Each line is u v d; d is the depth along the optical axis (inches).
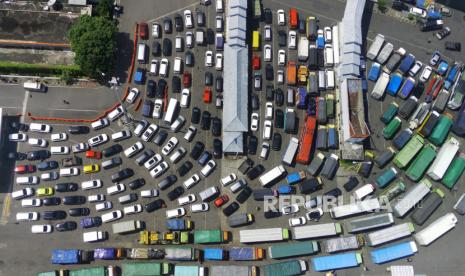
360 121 4281.5
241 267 4060.0
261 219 4269.2
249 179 4335.6
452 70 4665.4
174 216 4188.0
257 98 4475.9
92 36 4170.8
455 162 4446.4
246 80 4379.9
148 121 4389.8
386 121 4517.7
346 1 4798.2
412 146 4414.4
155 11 4640.8
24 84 4296.3
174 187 4279.0
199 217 4232.3
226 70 4387.3
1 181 4156.0
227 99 4320.9
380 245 4288.9
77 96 4389.8
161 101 4389.8
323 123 4471.0
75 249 4055.1
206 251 4082.2
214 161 4335.6
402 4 4825.3
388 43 4667.8
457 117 4571.9
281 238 4153.5
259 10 4626.0
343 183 4397.1
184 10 4670.3
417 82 4658.0
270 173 4284.0
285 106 4512.8
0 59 4397.1
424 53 4778.5
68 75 4362.7
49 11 4439.0
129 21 4591.5
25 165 4190.5
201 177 4306.1
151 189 4249.5
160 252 4057.6
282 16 4655.5
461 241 4360.2
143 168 4301.2
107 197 4212.6
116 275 4045.3
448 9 4852.4
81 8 4493.1
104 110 4384.8
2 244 4040.4
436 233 4274.1
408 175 4414.4
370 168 4421.8
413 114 4554.6
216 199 4249.5
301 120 4500.5
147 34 4554.6
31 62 4424.2
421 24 4795.8
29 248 4052.7
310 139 4357.8
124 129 4360.2
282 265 4092.0
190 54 4522.6
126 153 4281.5
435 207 4347.9
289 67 4530.0
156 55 4525.1
